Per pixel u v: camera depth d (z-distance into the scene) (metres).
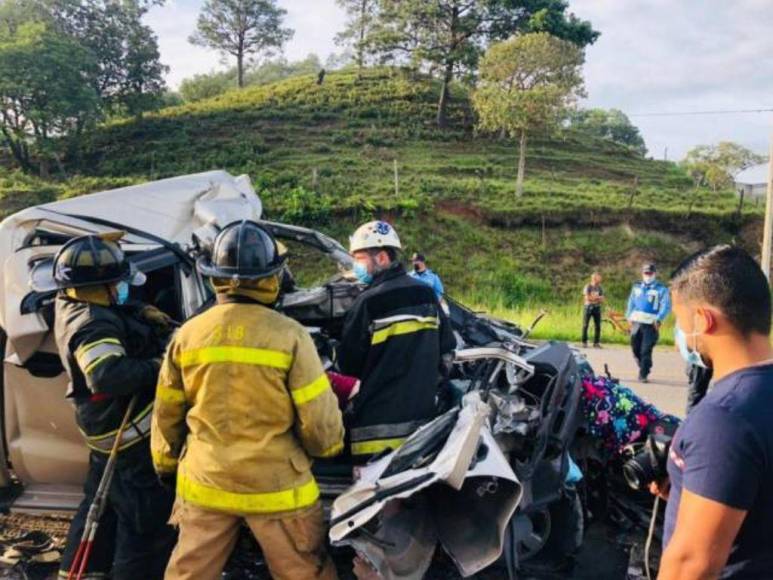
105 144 50.69
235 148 45.50
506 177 40.62
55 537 4.16
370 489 2.99
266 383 2.74
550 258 30.38
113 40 60.19
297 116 52.09
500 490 3.15
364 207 31.91
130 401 3.32
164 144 48.25
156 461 3.01
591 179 41.91
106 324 3.18
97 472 3.48
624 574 4.02
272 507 2.78
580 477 4.07
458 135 48.94
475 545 3.20
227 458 2.74
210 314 2.82
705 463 1.69
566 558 4.02
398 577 3.12
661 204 34.50
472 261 29.70
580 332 14.76
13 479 4.19
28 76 47.00
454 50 50.78
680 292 1.90
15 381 3.88
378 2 57.06
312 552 2.90
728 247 1.91
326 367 3.92
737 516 1.66
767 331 1.82
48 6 59.19
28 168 48.06
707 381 5.79
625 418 4.45
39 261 3.70
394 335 3.48
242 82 84.88
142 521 3.38
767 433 1.66
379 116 52.09
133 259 3.83
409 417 3.47
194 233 4.17
